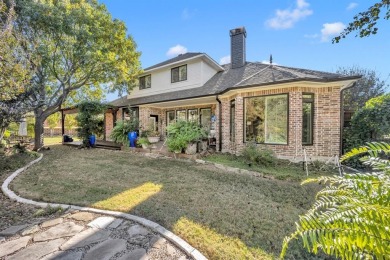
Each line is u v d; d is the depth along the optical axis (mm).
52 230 3438
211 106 13477
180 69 14586
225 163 7996
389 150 2039
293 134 8117
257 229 3613
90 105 13102
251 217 4004
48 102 12125
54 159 9133
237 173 7090
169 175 6680
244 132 9258
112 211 4109
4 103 7719
